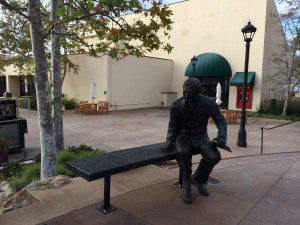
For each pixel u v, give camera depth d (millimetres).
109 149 8938
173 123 4852
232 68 21719
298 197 4852
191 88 4473
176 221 3928
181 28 24516
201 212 4215
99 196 4633
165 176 5688
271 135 11719
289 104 18828
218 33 22266
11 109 8695
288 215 4172
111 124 14562
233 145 9523
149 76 23766
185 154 4484
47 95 5422
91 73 21438
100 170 3783
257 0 19875
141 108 23125
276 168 6590
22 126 8703
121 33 5395
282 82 20438
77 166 3961
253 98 20578
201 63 21562
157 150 4945
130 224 3818
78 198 4547
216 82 22781
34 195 4641
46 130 5477
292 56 17859
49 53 16750
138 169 6035
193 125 4762
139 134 11781
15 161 7395
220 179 5711
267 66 20781
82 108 19141
